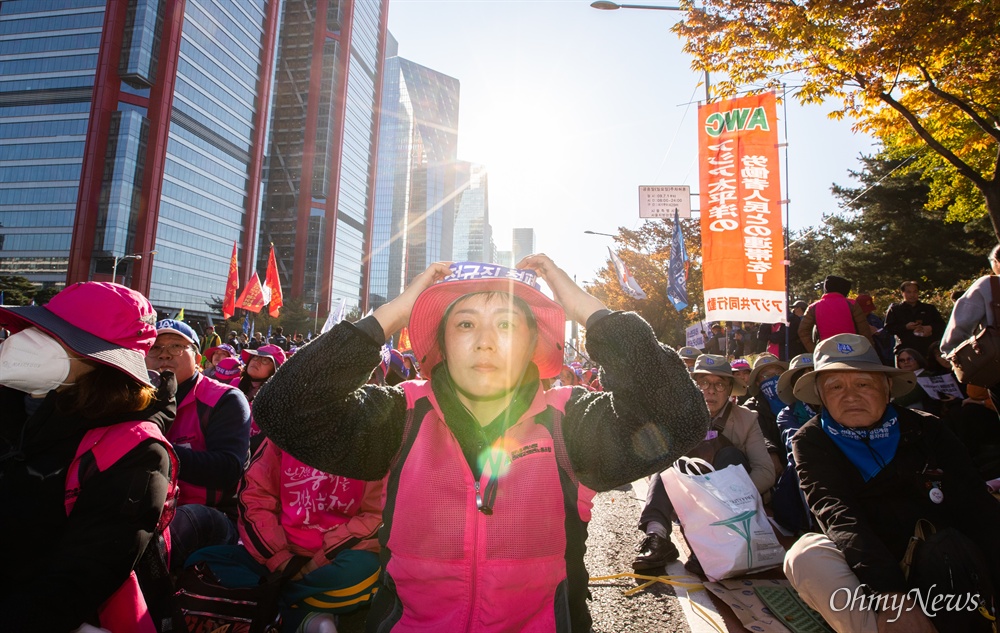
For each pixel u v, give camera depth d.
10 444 1.85
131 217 75.81
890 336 8.08
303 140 112.31
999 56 7.54
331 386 1.58
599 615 3.02
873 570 2.22
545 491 1.55
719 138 7.27
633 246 21.55
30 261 77.88
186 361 3.43
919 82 8.41
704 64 8.46
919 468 2.58
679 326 21.05
